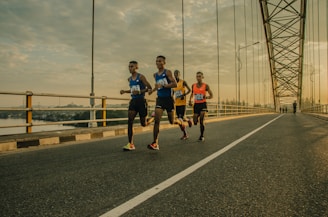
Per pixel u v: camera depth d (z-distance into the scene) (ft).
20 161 13.88
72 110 27.73
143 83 17.79
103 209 7.11
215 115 67.05
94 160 13.99
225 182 9.64
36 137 20.22
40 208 7.24
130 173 11.07
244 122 54.39
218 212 6.86
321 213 6.78
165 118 50.57
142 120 18.44
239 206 7.27
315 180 9.91
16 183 9.70
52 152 16.88
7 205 7.48
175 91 24.86
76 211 7.00
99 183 9.62
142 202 7.62
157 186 9.18
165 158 14.39
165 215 6.68
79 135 24.04
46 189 8.96
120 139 24.94
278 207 7.20
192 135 27.35
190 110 47.09
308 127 38.04
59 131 26.63
